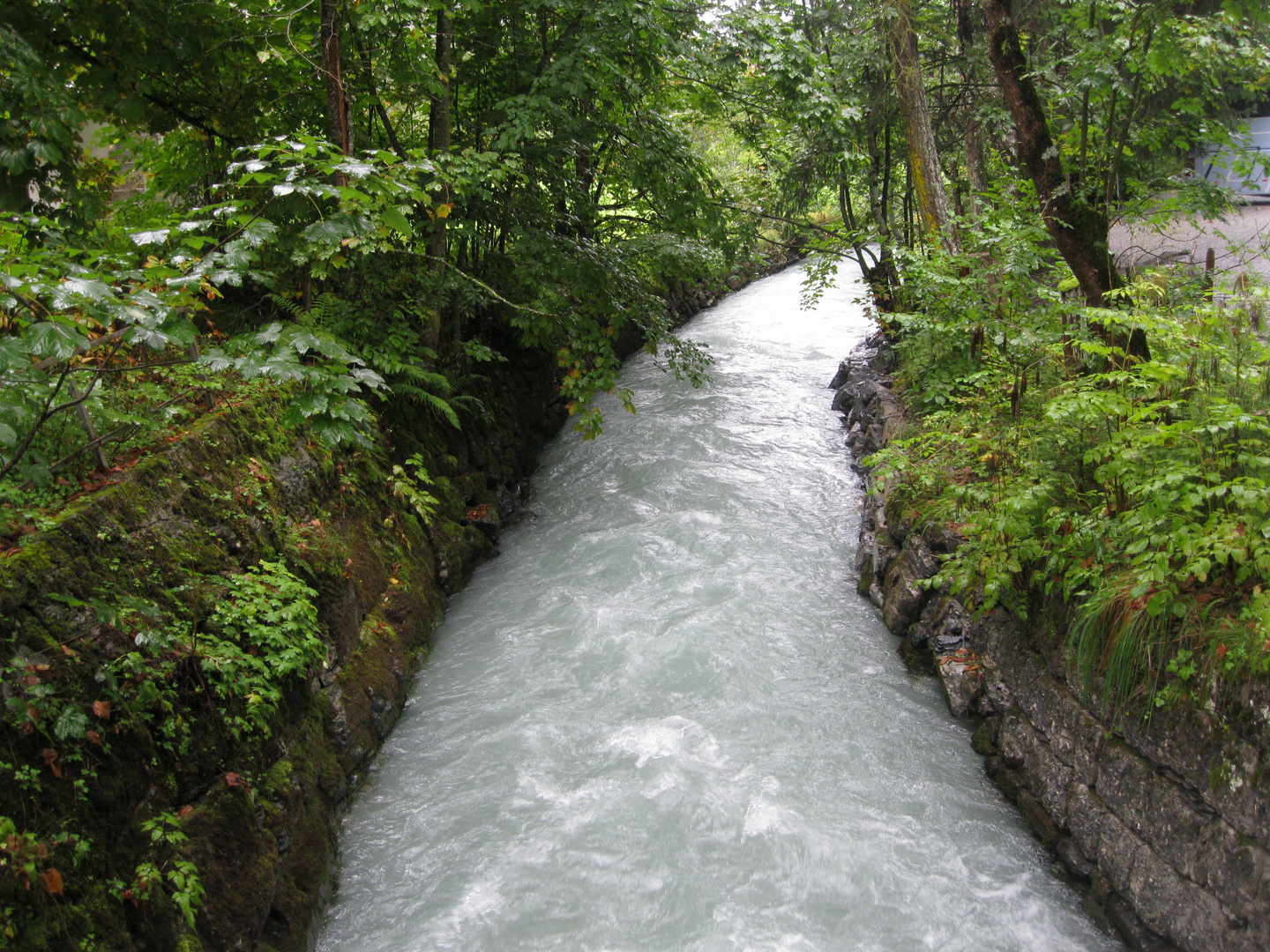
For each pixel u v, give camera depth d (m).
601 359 8.47
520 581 7.25
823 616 6.57
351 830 4.61
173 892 3.23
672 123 10.34
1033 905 4.08
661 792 4.71
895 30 9.85
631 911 4.04
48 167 4.84
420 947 3.89
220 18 5.86
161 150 7.03
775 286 20.34
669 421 10.80
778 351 14.43
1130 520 3.66
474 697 5.70
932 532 6.10
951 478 5.78
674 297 16.67
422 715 5.55
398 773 5.03
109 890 2.99
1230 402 3.82
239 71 6.57
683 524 8.00
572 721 5.39
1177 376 3.88
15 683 2.88
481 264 9.13
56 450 3.83
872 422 9.50
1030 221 6.00
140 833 3.21
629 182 10.12
